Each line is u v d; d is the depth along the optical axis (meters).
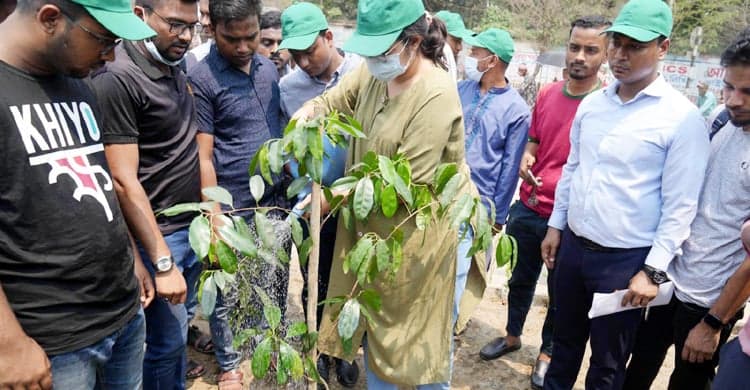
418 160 1.83
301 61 2.79
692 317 2.09
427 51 1.89
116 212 1.58
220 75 2.48
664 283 2.04
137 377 1.88
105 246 1.51
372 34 1.74
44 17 1.31
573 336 2.42
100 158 1.57
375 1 1.72
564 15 17.50
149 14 1.92
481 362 3.15
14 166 1.30
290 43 2.64
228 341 2.66
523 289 3.08
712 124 2.11
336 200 1.65
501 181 2.93
